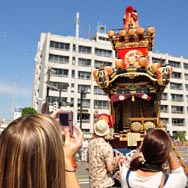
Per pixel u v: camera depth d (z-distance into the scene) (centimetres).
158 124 864
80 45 4944
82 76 4803
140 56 1007
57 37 4716
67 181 140
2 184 113
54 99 4431
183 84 5781
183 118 5631
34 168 113
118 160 406
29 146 114
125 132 926
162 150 215
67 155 146
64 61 4694
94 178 389
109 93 967
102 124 417
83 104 4709
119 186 724
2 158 116
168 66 888
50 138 118
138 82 942
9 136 117
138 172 224
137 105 1018
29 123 121
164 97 5547
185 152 2962
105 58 5059
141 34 1019
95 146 401
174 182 212
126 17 1125
